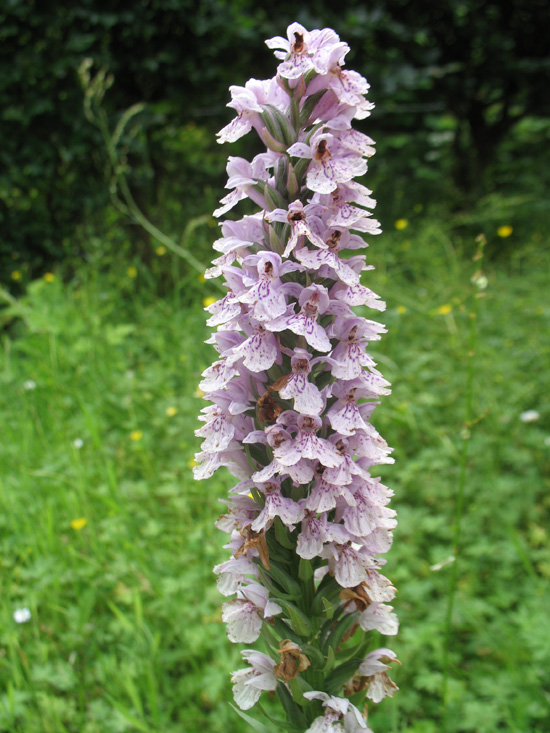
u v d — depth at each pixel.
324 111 1.54
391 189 9.78
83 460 3.99
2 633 2.85
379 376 1.59
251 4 7.80
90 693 2.81
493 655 3.02
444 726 2.49
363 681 1.73
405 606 3.19
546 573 3.31
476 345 5.19
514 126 11.37
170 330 5.45
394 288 6.14
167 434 4.31
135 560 3.17
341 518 1.63
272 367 1.57
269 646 1.70
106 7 6.57
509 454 4.14
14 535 3.42
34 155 6.55
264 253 1.49
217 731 2.60
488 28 9.09
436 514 3.86
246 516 1.66
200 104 7.43
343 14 8.03
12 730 2.52
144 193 7.04
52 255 6.81
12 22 6.39
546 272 7.09
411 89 8.56
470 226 8.98
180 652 2.83
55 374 4.69
